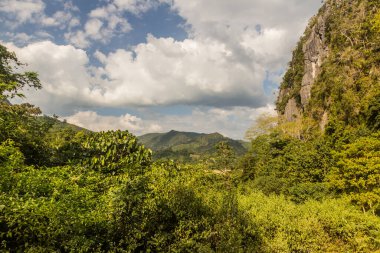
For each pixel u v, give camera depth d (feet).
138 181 29.53
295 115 286.87
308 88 270.26
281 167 120.37
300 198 74.90
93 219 25.62
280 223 41.50
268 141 167.53
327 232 44.16
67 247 23.02
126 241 27.68
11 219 21.83
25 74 57.36
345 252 41.52
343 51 229.04
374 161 67.92
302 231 40.91
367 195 64.08
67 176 33.35
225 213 35.83
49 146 48.98
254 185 89.45
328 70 225.15
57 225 22.93
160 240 28.81
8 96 33.04
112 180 36.06
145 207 30.27
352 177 71.26
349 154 73.97
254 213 41.78
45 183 28.02
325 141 125.90
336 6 271.90
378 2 228.02
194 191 35.68
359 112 155.12
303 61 317.22
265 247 36.78
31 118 56.34
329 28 266.77
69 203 25.05
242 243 36.52
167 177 36.09
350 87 187.11
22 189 26.11
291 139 163.94
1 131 40.29
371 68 184.14
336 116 176.96
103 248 27.40
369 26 209.87
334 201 55.36
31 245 21.93
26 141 44.50
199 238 31.81
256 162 156.76
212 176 43.32
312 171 96.84
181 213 32.04
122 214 28.35
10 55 62.95
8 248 22.29
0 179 24.75
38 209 22.29
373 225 44.06
